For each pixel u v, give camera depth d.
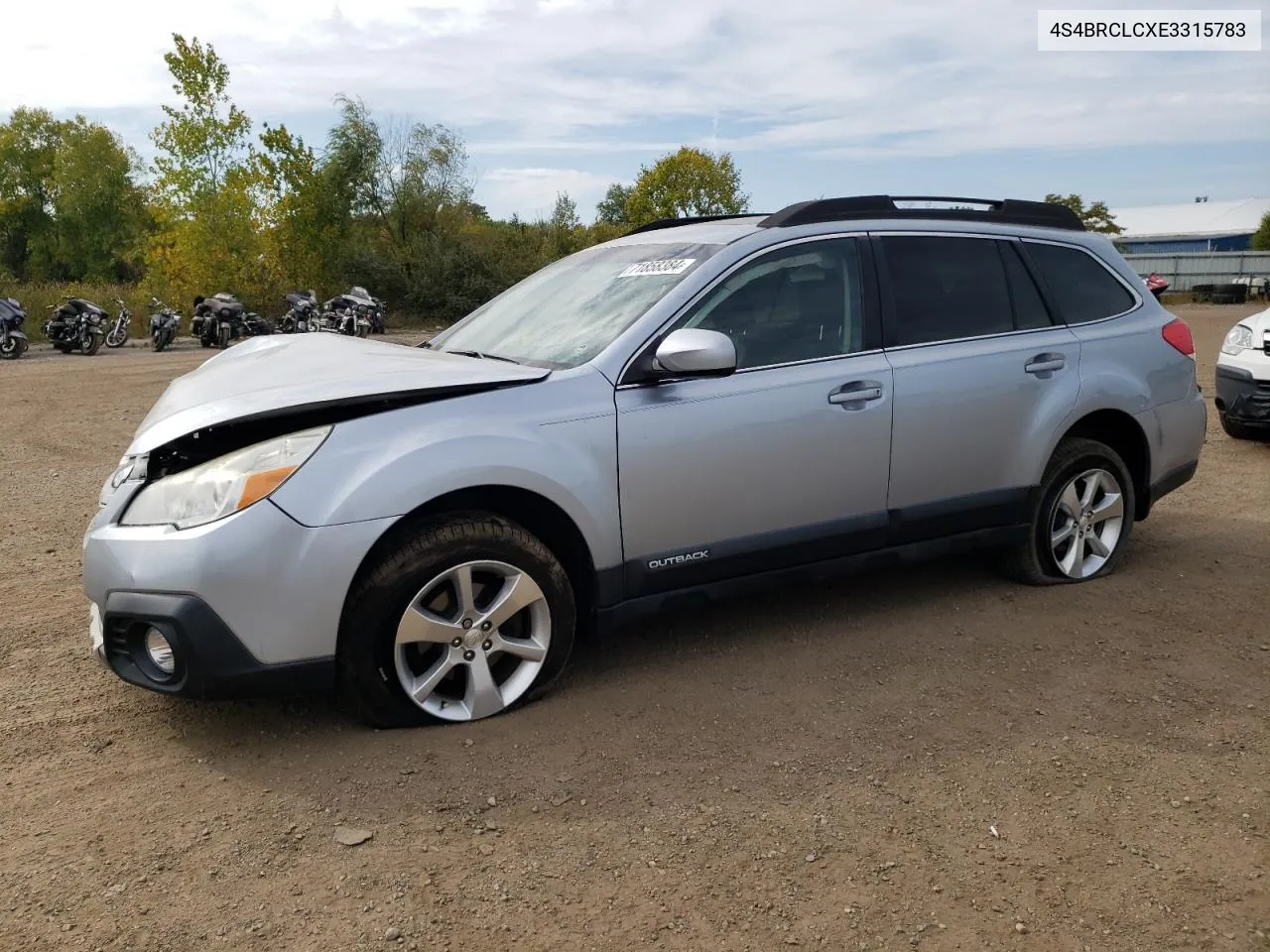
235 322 20.78
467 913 2.38
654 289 3.71
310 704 3.46
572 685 3.60
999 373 4.19
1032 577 4.57
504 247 35.19
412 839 2.67
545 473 3.24
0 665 3.84
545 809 2.81
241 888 2.47
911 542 4.13
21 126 52.34
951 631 4.11
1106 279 4.73
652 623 4.23
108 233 50.94
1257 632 4.10
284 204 28.80
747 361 3.67
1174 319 4.90
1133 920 2.35
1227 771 3.02
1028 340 4.34
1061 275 4.57
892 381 3.92
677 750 3.14
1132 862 2.57
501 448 3.18
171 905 2.40
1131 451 4.80
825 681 3.64
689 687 3.59
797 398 3.71
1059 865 2.56
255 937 2.29
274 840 2.67
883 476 3.96
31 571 5.02
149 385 13.24
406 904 2.40
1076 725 3.30
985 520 4.29
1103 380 4.48
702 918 2.36
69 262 52.50
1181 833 2.70
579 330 3.74
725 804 2.83
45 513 6.23
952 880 2.50
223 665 2.93
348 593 3.06
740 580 3.75
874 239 4.06
